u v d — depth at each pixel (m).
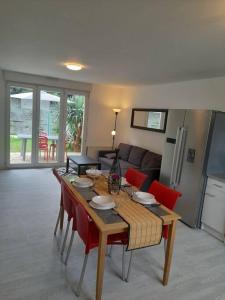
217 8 1.57
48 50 3.02
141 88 5.75
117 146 6.87
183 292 2.16
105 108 6.58
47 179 5.09
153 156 4.81
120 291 2.10
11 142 5.67
